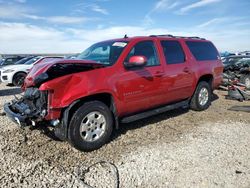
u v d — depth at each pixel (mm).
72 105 3936
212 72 6723
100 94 4305
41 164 3719
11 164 3703
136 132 5043
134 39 5031
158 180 3289
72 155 4035
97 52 5199
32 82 4070
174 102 5895
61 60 4137
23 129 5094
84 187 3148
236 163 3701
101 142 4273
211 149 4199
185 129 5234
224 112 6637
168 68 5418
